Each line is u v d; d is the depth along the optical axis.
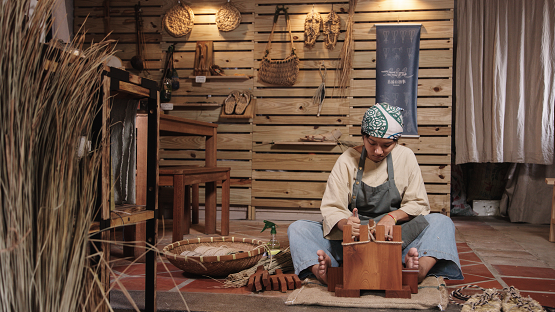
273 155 4.52
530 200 4.27
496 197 4.71
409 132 4.31
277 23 4.53
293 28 4.50
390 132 1.82
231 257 1.99
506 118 4.23
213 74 4.56
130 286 1.90
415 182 2.01
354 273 1.67
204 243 2.49
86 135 1.09
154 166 1.51
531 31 4.16
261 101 4.55
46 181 0.89
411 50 4.31
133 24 4.71
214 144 3.62
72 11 4.72
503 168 4.68
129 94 1.46
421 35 4.36
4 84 0.79
